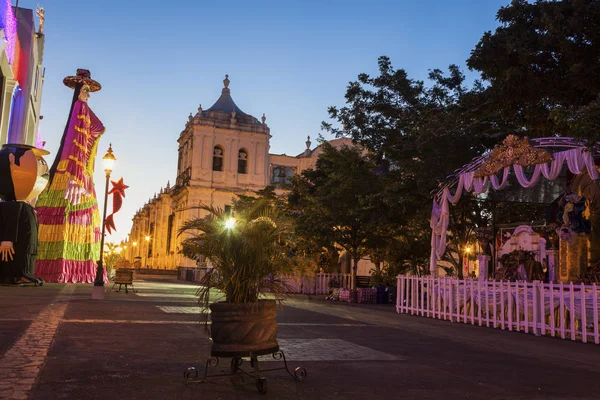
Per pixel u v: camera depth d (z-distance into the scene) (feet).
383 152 73.46
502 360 27.35
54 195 97.25
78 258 96.84
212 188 202.90
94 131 105.29
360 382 20.21
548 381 22.09
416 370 23.17
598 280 47.44
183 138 230.27
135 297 64.54
